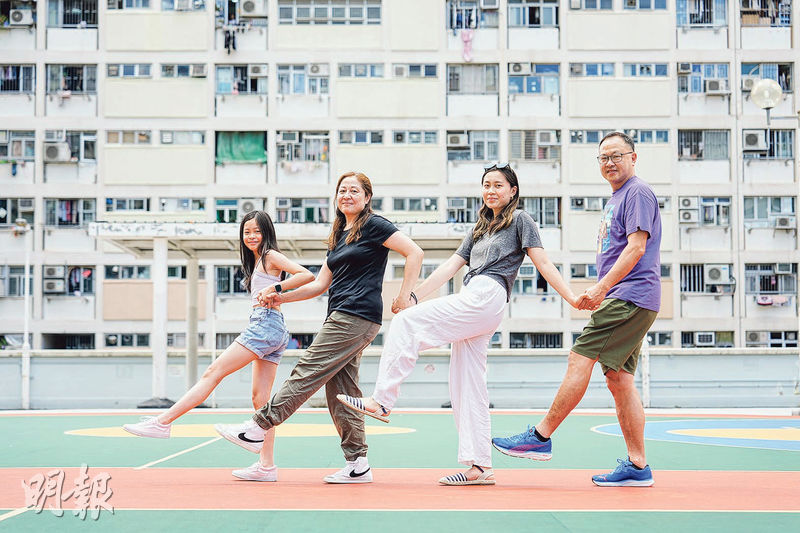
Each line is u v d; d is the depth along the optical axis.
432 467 6.15
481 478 4.94
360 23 26.34
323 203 26.08
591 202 26.20
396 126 26.11
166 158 26.00
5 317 25.78
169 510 3.85
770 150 26.45
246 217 5.39
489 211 5.17
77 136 26.19
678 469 5.93
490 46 26.39
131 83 26.11
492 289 4.87
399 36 26.28
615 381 4.95
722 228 26.20
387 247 5.07
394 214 16.36
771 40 26.48
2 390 16.92
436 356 16.98
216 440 8.41
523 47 26.41
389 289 25.80
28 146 26.08
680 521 3.59
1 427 10.62
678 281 26.12
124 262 26.16
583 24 26.45
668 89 26.30
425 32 26.31
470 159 26.19
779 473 5.64
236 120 26.12
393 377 4.66
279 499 4.23
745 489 4.73
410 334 4.73
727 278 26.06
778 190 26.25
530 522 3.55
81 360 17.08
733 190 26.23
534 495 4.43
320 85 26.28
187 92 26.14
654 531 3.36
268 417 4.91
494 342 25.94
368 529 3.38
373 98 26.16
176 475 5.37
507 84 26.31
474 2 26.50
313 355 4.96
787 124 26.30
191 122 26.09
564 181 26.16
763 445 8.03
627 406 4.93
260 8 26.33
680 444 8.14
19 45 26.20
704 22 26.58
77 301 26.02
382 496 4.36
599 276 5.19
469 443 4.95
